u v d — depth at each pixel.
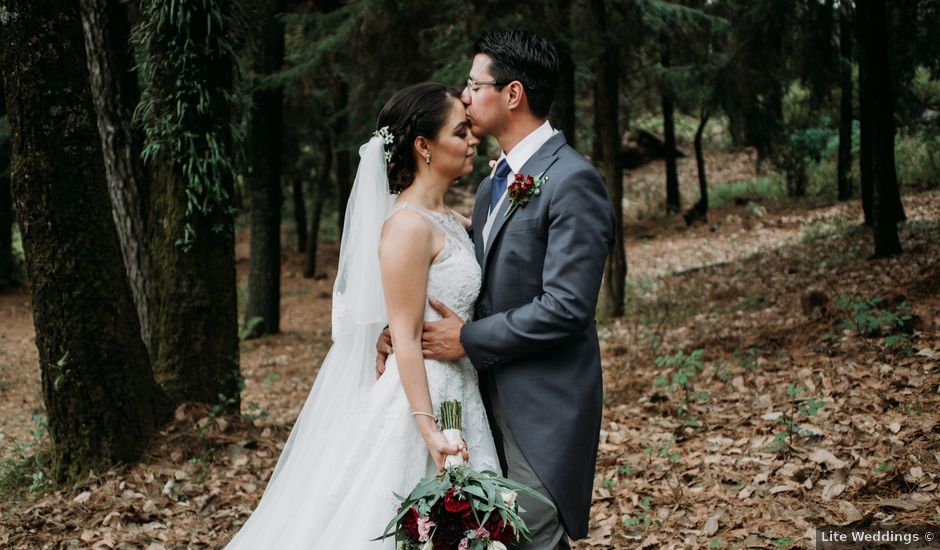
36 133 4.96
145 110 5.89
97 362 5.24
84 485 5.10
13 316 18.91
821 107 12.41
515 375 2.81
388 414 2.83
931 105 14.91
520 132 2.91
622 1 10.79
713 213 21.84
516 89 2.85
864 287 9.20
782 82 12.73
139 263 7.03
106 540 4.39
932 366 5.77
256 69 12.23
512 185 2.81
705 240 18.91
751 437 5.21
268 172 14.56
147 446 5.42
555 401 2.78
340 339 3.00
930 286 7.76
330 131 16.39
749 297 10.72
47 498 5.11
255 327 14.79
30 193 5.03
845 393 5.67
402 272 2.74
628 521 4.30
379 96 10.89
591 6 10.02
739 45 11.88
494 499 2.47
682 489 4.61
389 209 2.93
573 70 10.05
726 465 4.82
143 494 5.00
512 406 2.81
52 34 4.92
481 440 2.87
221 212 6.06
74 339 5.18
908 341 6.38
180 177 5.93
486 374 2.98
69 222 5.11
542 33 8.88
